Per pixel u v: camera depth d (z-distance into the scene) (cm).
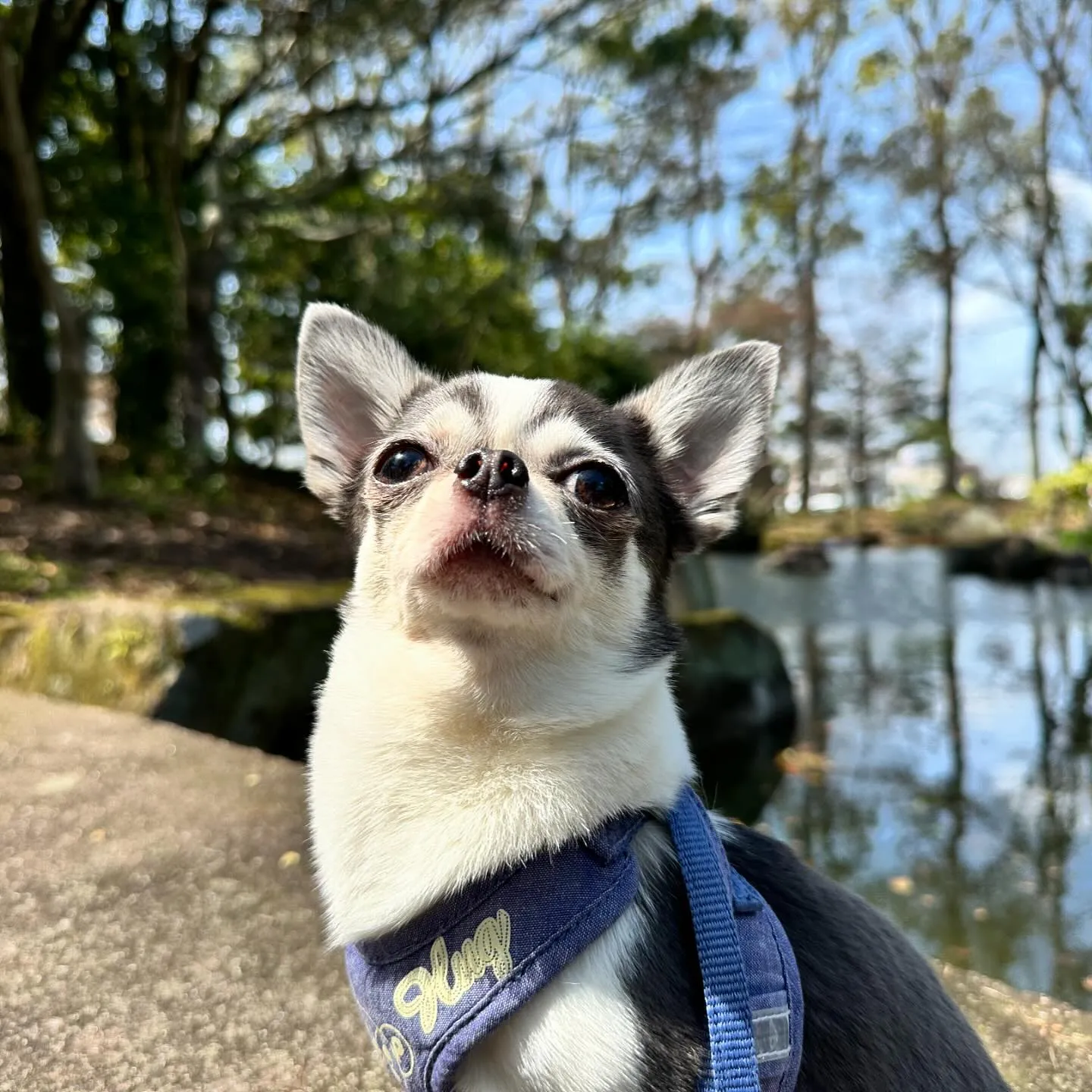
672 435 37
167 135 201
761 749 111
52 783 58
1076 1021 38
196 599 91
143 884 45
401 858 26
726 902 25
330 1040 36
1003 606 237
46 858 48
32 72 186
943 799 93
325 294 245
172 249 202
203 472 203
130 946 41
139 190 196
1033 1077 35
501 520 27
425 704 27
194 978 39
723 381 36
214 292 215
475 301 235
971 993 40
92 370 236
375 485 32
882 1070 25
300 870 47
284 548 165
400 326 231
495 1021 24
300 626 89
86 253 198
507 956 24
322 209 237
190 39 203
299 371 37
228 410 248
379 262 237
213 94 241
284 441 277
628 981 24
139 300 205
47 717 71
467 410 33
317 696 32
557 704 27
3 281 206
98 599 90
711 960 24
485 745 27
